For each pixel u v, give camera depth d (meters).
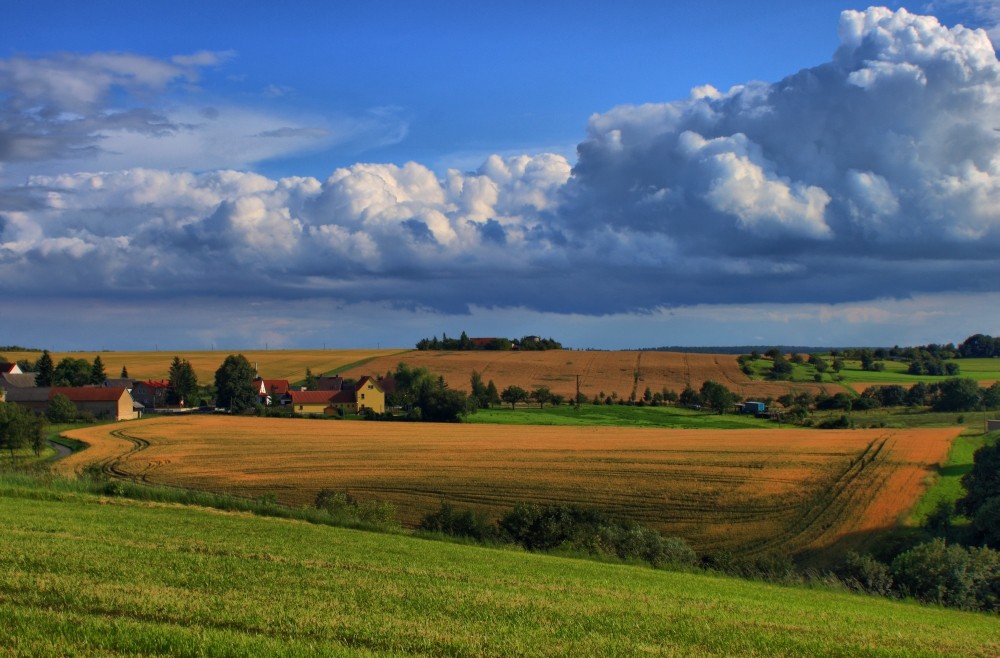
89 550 19.70
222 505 35.38
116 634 12.06
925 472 73.50
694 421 133.12
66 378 181.50
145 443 96.38
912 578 35.59
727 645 15.88
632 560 37.28
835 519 58.53
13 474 35.88
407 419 135.12
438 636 14.06
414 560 24.83
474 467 77.50
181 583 16.72
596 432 111.50
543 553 36.44
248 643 12.24
